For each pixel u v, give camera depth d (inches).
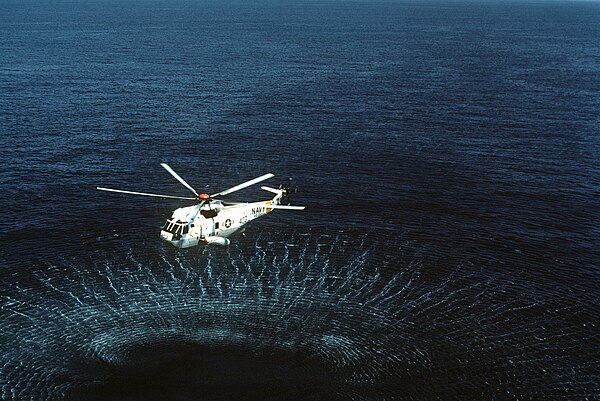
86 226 2763.3
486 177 3535.9
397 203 3120.1
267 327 2010.3
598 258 2524.6
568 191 3324.3
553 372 1795.0
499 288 2266.2
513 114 5182.1
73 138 4197.8
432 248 2598.4
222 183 3427.7
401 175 3565.5
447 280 2322.8
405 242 2652.6
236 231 2603.3
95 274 2326.5
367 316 2078.0
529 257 2524.6
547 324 2036.2
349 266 2426.2
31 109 4987.7
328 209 3019.2
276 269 2391.7
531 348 1907.0
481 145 4210.1
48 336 1934.1
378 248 2588.6
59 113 4889.3
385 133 4512.8
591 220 2928.2
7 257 2433.6
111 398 1668.3
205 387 1721.2
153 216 2906.0
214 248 2561.5
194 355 1859.0
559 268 2434.8
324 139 4333.2
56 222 2792.8
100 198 3120.1
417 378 1774.1
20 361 1807.3
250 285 2269.9
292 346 1911.9
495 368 1813.5
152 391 1700.3
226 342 1927.9
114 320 2033.7
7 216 2839.6
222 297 2187.5
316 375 1780.3
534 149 4126.5
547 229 2817.4
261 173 3599.9
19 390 1686.8
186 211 2445.9
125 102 5369.1
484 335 1971.0
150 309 2103.8
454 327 2015.3
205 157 3885.3
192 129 4537.4
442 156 3941.9
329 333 1980.8
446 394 1708.9
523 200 3181.6
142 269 2373.3
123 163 3710.6
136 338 1941.4
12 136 4185.5
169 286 2253.9
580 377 1774.1
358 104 5516.7
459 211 3024.1
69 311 2074.3
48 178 3388.3
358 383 1747.0
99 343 1909.4
